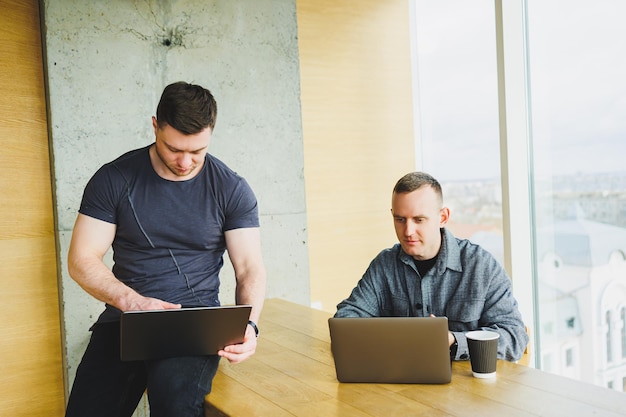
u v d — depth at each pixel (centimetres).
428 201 222
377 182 455
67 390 327
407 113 466
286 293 393
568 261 353
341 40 436
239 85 376
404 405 177
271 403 189
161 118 214
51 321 331
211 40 367
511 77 362
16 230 322
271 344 262
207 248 241
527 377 194
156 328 193
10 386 321
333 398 189
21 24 322
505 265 373
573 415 162
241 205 242
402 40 463
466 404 174
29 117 325
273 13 387
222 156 371
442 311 230
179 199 233
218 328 199
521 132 366
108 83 337
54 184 326
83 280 216
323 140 429
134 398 230
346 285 442
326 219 432
